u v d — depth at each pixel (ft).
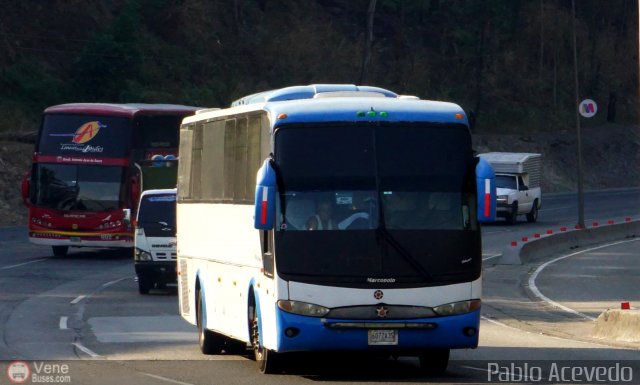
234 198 134.51
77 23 617.21
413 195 116.57
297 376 122.72
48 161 326.24
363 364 133.80
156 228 233.76
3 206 458.91
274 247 113.91
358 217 115.03
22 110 533.96
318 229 114.32
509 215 461.37
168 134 333.01
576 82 429.79
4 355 143.23
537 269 301.84
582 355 141.28
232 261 135.03
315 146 117.50
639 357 139.23
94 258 329.93
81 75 564.30
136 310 203.62
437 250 114.73
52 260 321.11
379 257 113.80
